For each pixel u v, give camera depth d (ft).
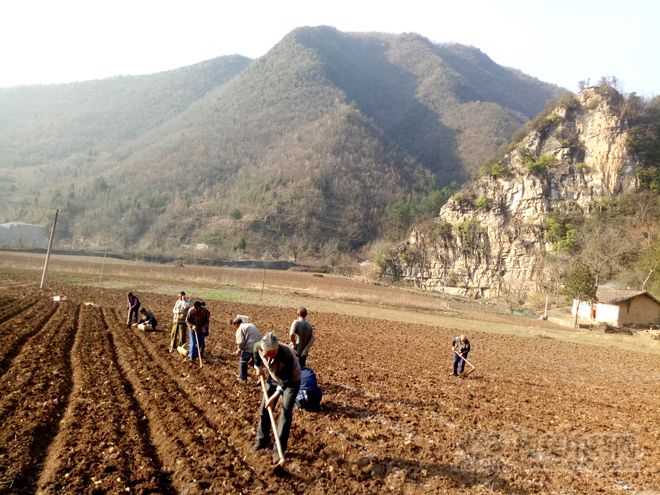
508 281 287.48
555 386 53.31
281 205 461.78
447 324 124.26
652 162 282.56
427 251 327.67
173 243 403.95
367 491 21.79
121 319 69.82
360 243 440.86
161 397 31.73
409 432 30.58
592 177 288.51
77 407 28.22
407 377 48.60
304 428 29.27
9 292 92.79
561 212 284.61
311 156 547.49
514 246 290.35
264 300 132.05
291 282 214.48
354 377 45.78
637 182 278.87
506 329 127.03
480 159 583.17
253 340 37.99
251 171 557.33
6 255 217.77
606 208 273.33
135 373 37.81
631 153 283.38
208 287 156.56
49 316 65.98
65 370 36.91
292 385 24.59
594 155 292.81
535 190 294.87
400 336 87.97
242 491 20.40
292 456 24.77
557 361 77.20
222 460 23.03
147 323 60.75
